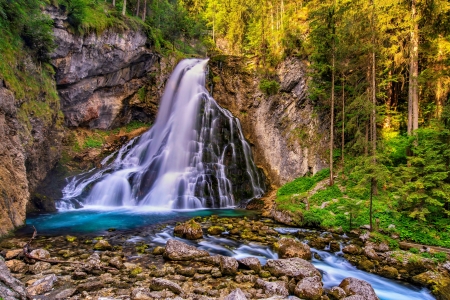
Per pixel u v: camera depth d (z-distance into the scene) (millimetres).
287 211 15383
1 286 5031
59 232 11898
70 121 22172
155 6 37469
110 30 21953
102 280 7320
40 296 6305
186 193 19750
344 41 17828
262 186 22172
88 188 18656
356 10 18234
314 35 18875
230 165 22422
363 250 10742
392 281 8547
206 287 7281
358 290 7250
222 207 19703
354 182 16938
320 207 15570
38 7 16219
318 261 9883
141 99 27156
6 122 12266
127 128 26797
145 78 27703
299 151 21188
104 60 22234
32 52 16016
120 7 30859
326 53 18578
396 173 13781
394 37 17359
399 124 20078
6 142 12039
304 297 7027
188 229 11891
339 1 19516
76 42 19312
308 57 22094
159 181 20547
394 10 16812
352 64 17984
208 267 8602
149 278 7633
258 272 8383
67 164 20234
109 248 9945
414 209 12273
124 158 22844
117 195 18984
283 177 21906
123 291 6793
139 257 9312
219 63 28672
